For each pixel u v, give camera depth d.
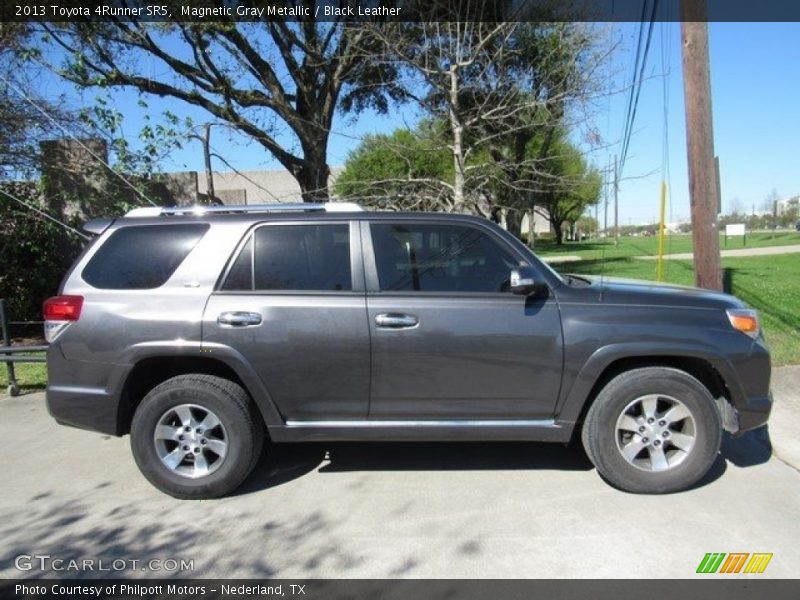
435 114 10.88
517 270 3.96
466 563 3.36
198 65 12.45
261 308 4.14
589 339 4.07
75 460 5.00
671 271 18.16
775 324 8.78
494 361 4.11
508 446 5.11
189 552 3.55
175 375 4.42
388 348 4.11
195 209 4.43
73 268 4.37
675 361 4.31
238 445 4.19
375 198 10.63
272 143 13.20
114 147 10.80
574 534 3.64
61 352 4.24
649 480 4.11
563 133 11.63
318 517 3.94
